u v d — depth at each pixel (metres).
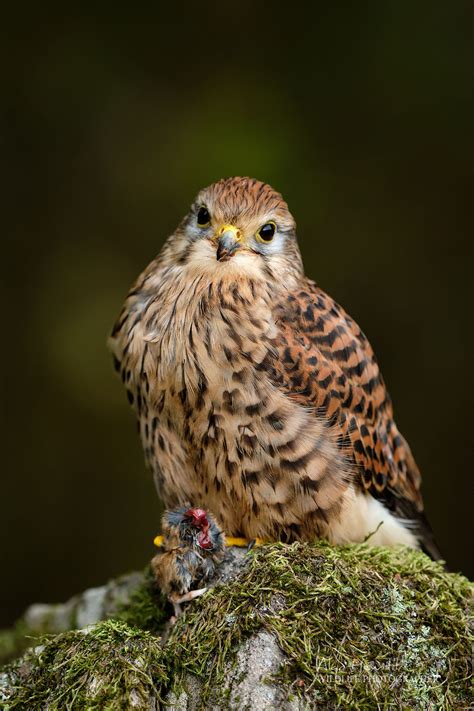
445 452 12.07
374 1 11.89
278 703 5.25
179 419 6.60
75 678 5.41
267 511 6.53
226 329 6.45
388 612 5.65
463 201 12.05
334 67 11.98
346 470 6.62
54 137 12.16
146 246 12.05
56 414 12.00
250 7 12.13
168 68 12.17
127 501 12.09
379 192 12.00
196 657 5.50
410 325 12.06
